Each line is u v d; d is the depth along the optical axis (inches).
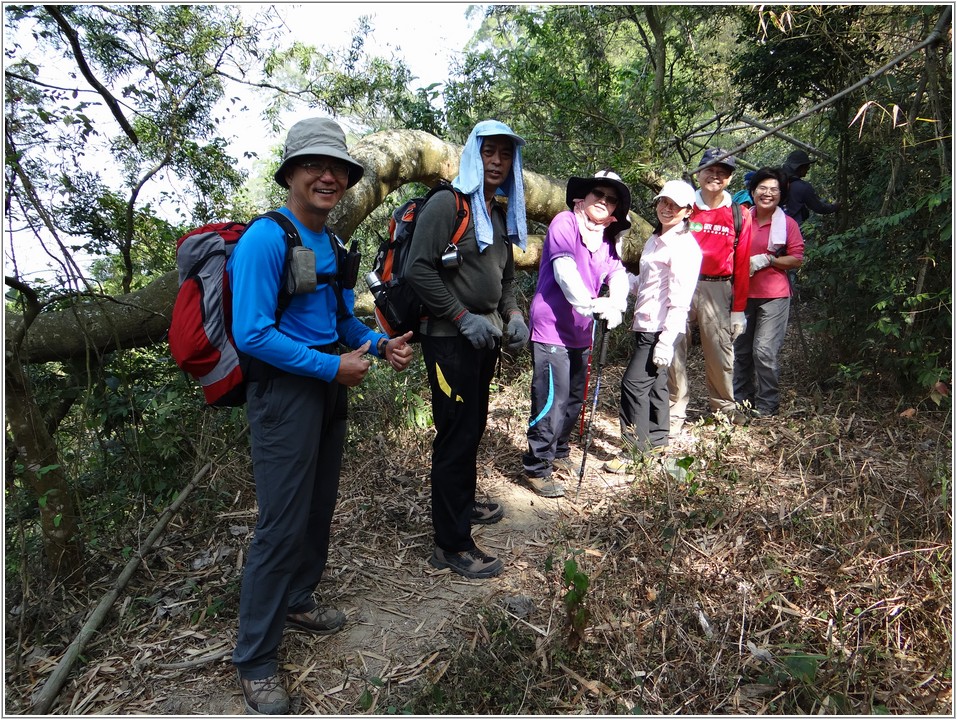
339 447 96.4
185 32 182.9
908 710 81.0
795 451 146.0
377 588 110.5
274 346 75.9
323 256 84.8
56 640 98.3
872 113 178.1
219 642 97.0
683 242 145.4
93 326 131.3
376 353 95.7
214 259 80.2
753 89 231.9
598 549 118.8
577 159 279.9
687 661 89.9
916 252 162.1
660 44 284.4
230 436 142.9
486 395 116.2
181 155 177.5
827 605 98.5
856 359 185.9
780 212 170.1
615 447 169.6
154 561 116.5
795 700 81.4
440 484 111.2
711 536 117.0
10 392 101.0
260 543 82.7
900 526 114.3
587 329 142.8
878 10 191.6
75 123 141.5
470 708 83.5
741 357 185.9
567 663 89.5
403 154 184.7
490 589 110.0
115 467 129.6
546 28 273.4
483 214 104.4
